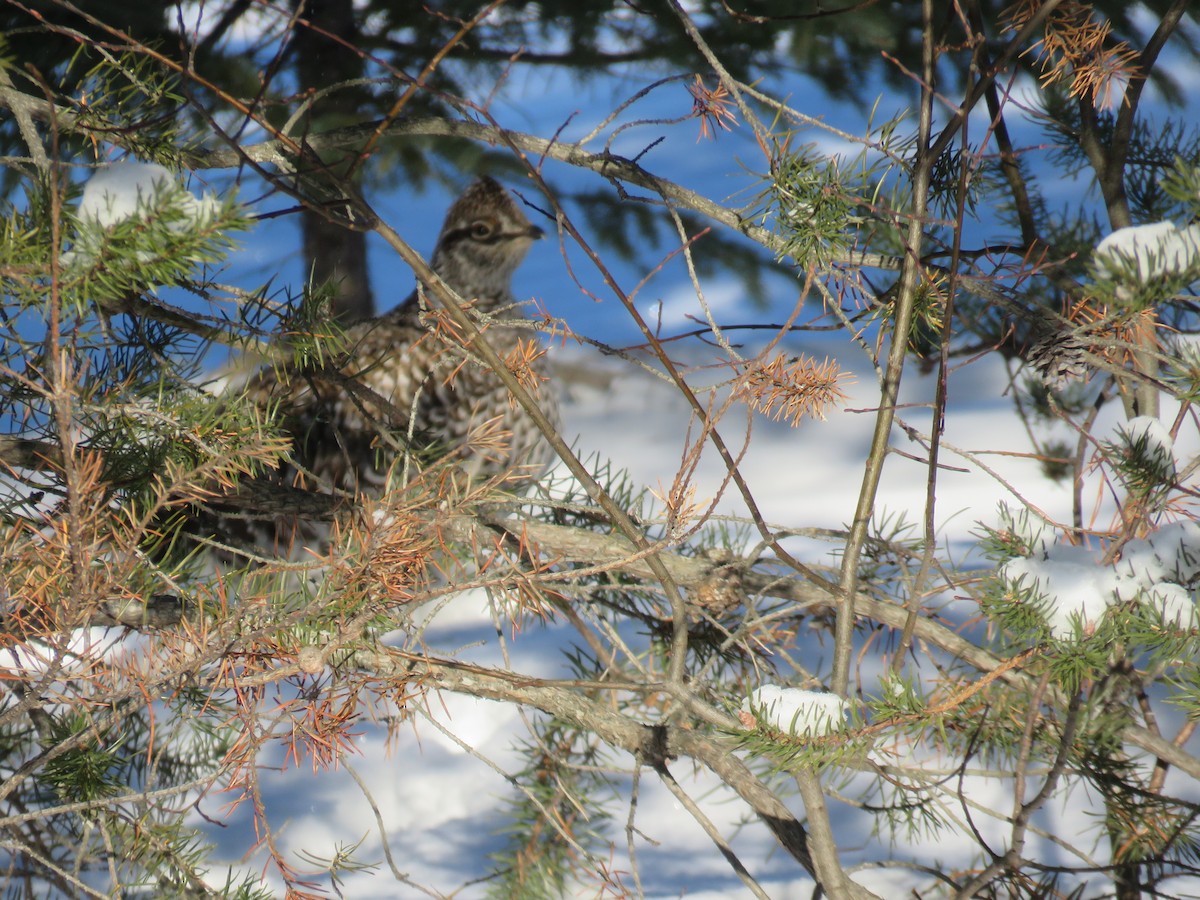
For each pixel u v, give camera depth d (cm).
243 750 354
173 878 439
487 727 834
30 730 519
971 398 1575
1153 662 404
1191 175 285
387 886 667
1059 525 405
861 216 429
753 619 488
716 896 638
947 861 643
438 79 1073
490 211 775
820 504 1276
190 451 396
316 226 1179
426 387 657
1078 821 677
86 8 802
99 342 407
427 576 357
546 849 625
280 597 351
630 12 1115
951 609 646
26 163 373
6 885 477
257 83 897
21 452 430
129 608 405
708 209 443
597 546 510
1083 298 395
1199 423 412
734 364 379
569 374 1645
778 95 1229
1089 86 493
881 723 338
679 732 463
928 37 386
